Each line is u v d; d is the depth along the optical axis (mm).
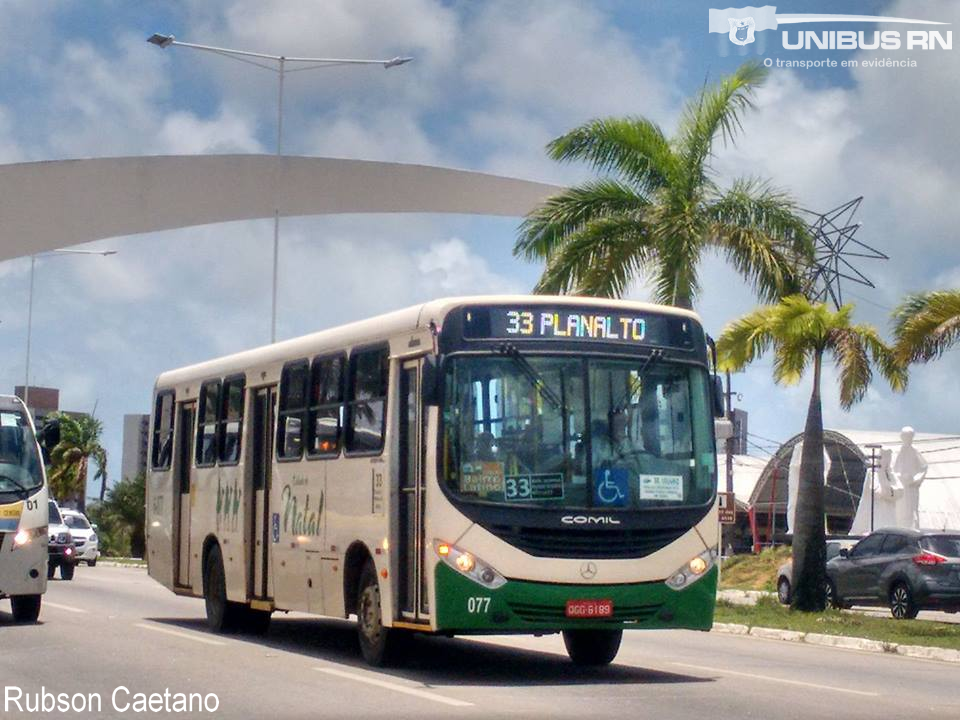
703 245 26641
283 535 16828
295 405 16797
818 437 25797
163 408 22000
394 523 13922
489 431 13242
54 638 17938
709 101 27125
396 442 14031
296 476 16516
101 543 66125
